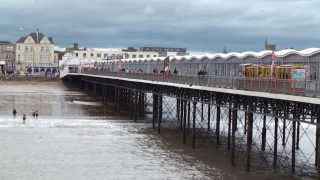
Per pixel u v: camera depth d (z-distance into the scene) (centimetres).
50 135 6569
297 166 4784
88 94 13738
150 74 7706
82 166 4816
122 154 5397
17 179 4319
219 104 5331
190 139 6366
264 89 4228
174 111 9844
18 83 17462
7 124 7531
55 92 14150
